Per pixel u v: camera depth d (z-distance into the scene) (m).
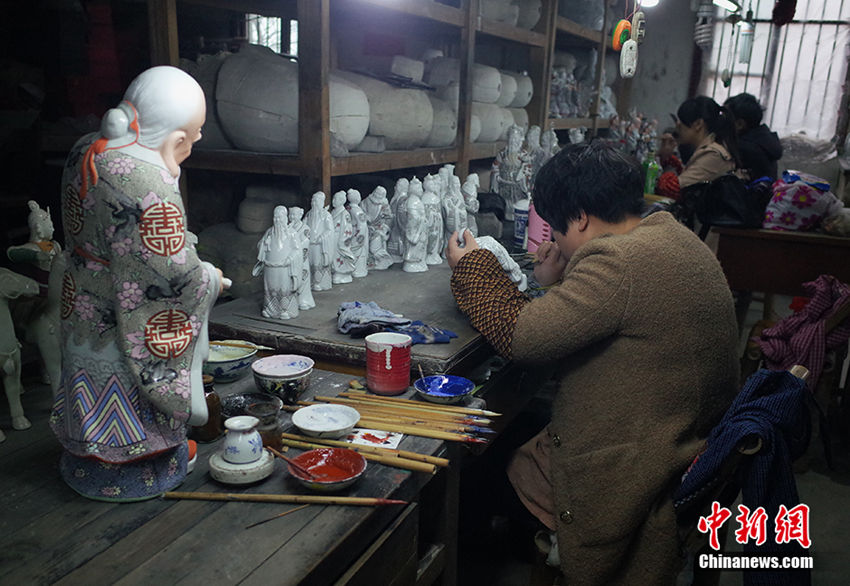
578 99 5.58
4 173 3.06
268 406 1.46
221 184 2.83
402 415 1.59
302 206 2.47
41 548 1.08
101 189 1.09
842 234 3.61
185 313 1.16
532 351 1.57
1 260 2.77
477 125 3.78
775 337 3.15
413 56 4.25
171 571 1.03
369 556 1.26
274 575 1.03
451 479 1.70
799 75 7.04
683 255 1.53
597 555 1.54
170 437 1.21
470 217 3.08
